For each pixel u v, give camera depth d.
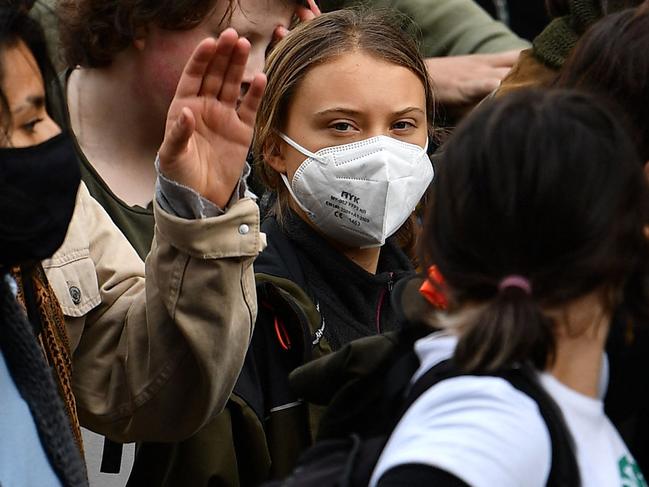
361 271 9.77
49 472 6.71
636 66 7.16
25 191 6.50
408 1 14.22
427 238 5.76
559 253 5.41
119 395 8.51
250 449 9.07
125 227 10.04
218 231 7.88
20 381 6.74
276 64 9.92
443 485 5.16
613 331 6.57
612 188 5.45
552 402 5.39
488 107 5.68
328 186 9.63
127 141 10.41
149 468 9.16
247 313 8.10
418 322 6.29
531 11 16.64
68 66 10.38
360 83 9.63
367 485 5.52
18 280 7.41
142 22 9.84
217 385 8.17
